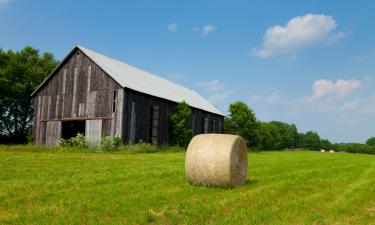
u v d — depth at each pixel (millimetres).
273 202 8938
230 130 49812
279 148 128750
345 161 26344
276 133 106000
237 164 11375
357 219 7676
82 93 31641
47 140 32938
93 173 13766
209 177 11102
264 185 11711
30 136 34031
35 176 12531
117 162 18891
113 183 11336
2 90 47219
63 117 32344
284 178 13656
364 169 18906
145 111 31969
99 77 30938
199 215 7484
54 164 16844
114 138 28766
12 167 15102
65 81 32750
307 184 12086
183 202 8523
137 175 13305
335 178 13992
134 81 32844
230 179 11000
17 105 50469
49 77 33438
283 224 6977
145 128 31875
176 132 35031
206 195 9578
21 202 8414
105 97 30375
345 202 9180
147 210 7742
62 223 6711
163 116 34406
